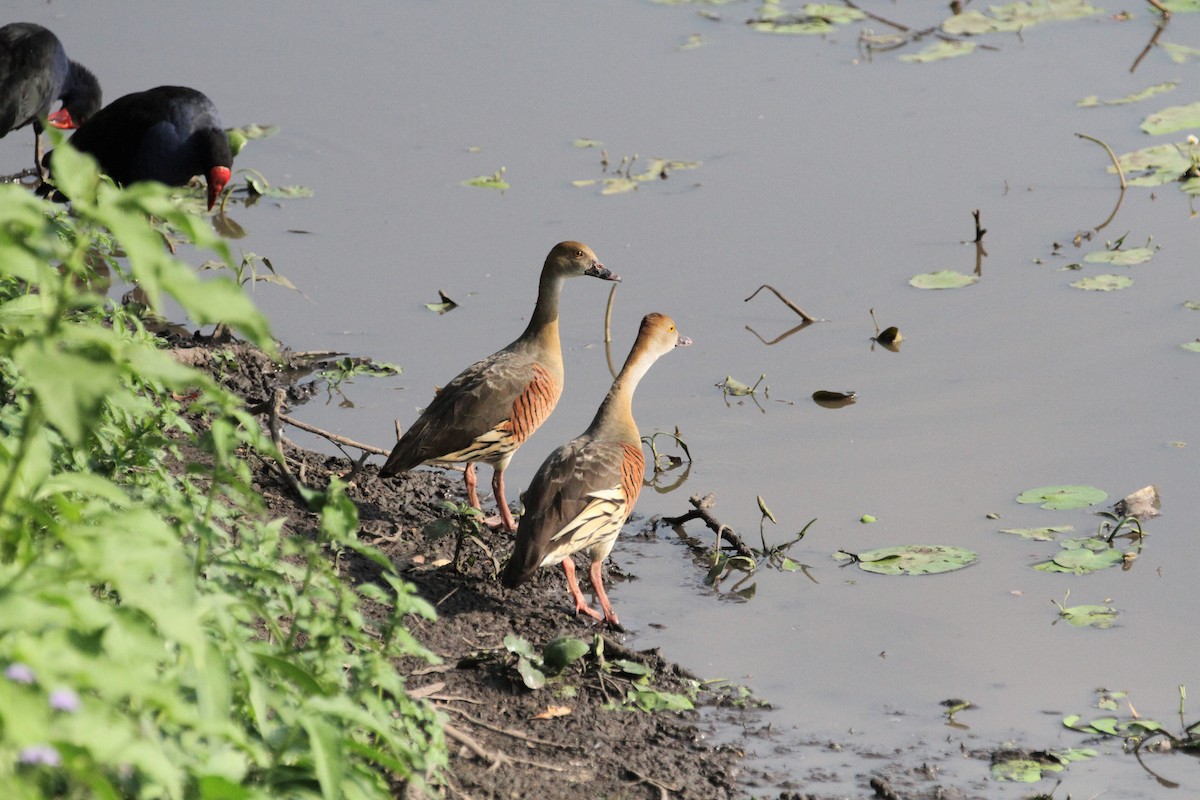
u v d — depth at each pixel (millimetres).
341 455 12922
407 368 14508
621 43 23609
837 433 13391
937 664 9930
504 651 9781
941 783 8484
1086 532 11633
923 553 11383
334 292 16016
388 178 18938
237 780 4570
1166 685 9609
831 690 9625
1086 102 20906
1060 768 8656
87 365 3807
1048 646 10117
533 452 13414
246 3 25312
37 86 19031
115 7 24906
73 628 4254
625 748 8766
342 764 5004
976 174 18750
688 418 13734
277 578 6109
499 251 17000
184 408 8398
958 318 15461
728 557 11438
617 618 10641
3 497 4387
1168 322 15102
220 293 4109
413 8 25156
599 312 15812
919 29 24188
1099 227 17312
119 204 4172
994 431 13281
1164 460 12641
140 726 4562
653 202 18172
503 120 20578
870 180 18656
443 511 12164
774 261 16734
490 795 7977
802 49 23312
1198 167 18406
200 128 18016
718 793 8328
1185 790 8422
